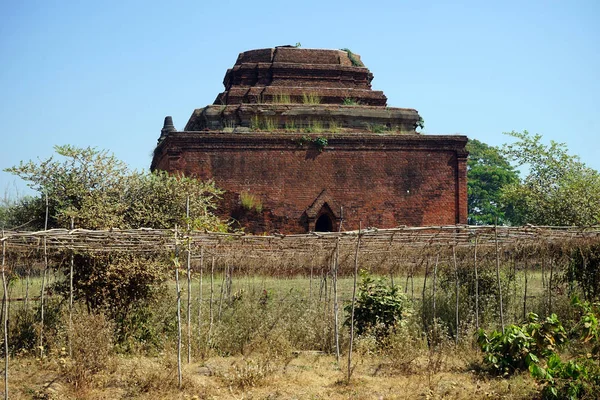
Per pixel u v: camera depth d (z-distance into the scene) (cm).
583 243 1752
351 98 3484
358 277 1930
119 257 1572
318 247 1745
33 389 1245
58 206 1833
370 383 1315
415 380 1329
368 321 1675
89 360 1305
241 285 2180
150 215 1819
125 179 1867
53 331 1485
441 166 3219
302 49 3566
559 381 1206
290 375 1363
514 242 1766
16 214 1959
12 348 1482
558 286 1934
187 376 1320
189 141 3073
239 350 1597
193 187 1969
